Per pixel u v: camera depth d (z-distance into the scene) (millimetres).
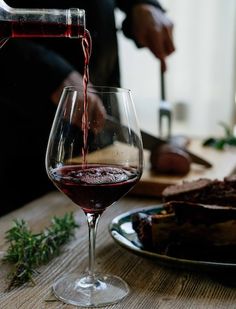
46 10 625
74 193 571
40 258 660
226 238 642
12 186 1188
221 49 1878
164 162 1087
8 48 1029
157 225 652
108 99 590
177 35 1906
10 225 796
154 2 1287
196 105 1936
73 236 748
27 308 557
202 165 1182
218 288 607
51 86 1029
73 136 584
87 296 578
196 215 641
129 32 1276
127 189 584
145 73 2000
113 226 725
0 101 1145
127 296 585
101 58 1194
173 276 636
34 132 1189
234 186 744
